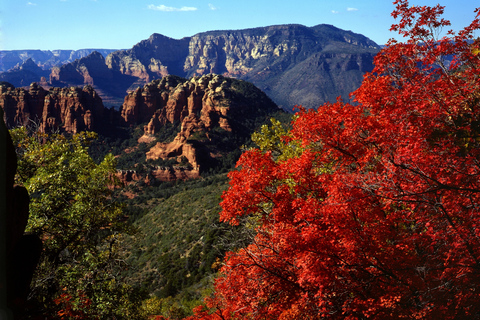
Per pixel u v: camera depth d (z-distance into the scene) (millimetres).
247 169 12836
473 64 9125
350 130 10992
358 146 11297
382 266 9266
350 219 9555
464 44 9133
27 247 9398
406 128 9297
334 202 9266
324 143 11680
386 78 10422
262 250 11656
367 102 10969
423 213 8961
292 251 10297
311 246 9602
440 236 8539
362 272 9609
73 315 13609
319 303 9273
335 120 11633
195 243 57656
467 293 8094
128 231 20844
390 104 10438
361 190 9289
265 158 12734
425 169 8477
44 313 11883
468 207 8531
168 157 164500
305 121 12109
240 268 11703
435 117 8844
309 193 12273
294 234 10055
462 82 8898
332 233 9789
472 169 8250
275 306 10875
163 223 77125
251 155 12781
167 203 91938
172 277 50781
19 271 8945
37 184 17078
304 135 12070
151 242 68312
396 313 8609
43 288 13398
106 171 21469
